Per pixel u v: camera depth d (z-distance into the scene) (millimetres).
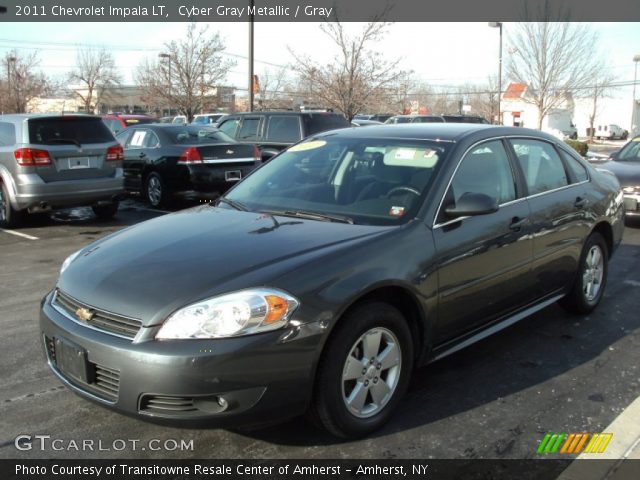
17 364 4246
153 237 3615
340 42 20125
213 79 29016
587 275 5211
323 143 4633
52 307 3326
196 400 2828
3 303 5664
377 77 20422
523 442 3271
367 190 3949
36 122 9062
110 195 9695
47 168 9023
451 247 3652
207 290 2924
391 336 3354
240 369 2793
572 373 4133
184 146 10906
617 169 9859
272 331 2859
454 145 4062
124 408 2889
